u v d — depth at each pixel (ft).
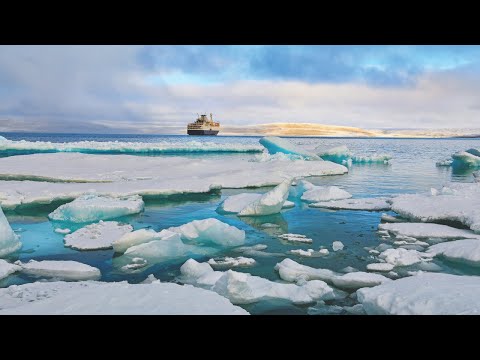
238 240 29.40
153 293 16.17
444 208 35.17
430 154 152.97
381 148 218.18
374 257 25.95
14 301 17.29
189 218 37.11
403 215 35.91
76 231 30.76
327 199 44.50
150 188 46.26
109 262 25.07
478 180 55.93
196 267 22.93
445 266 23.86
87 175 55.36
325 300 19.25
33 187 45.24
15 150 107.45
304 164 73.92
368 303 17.33
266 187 53.98
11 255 26.21
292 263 23.32
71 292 16.17
